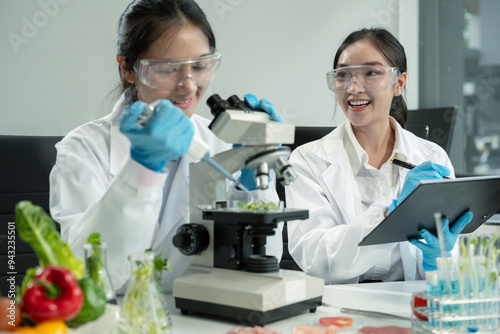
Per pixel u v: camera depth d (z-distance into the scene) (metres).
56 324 0.98
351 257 1.93
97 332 1.07
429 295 1.20
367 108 2.22
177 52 1.55
